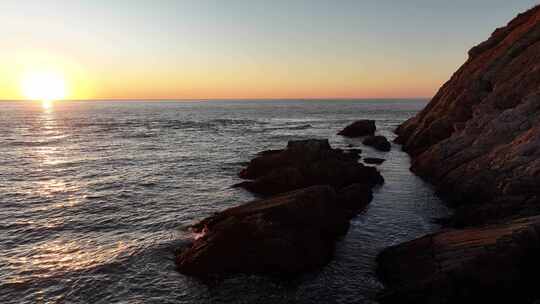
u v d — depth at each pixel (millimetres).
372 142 60938
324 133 87125
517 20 58844
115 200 32750
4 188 37031
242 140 74562
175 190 35969
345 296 17109
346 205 28406
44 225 26781
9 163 50562
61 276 19422
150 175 42781
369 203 30062
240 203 31516
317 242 20391
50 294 17812
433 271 15922
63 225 26750
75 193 35094
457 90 52719
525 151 26188
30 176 42531
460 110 46656
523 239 15398
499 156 28047
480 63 53500
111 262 20766
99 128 104125
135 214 28984
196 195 34094
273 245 18812
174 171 44875
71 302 17156
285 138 77375
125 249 22406
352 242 22781
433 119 53969
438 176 34906
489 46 59500
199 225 25234
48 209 30328
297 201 22062
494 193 25547
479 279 14789
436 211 28125
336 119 140875
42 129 100938
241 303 16781
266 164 39500
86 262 20875
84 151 61125
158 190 36062
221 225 20703
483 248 15383
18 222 27359
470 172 29625
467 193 28047
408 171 41719
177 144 69125
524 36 46000
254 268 18641
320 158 38250
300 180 33156
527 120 30953
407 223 25844
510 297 14734
